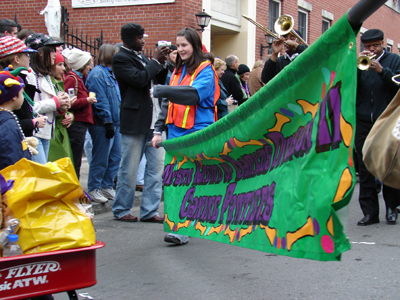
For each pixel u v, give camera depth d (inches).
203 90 155.5
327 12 655.1
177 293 126.3
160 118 176.1
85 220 91.0
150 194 215.0
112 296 125.6
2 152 109.6
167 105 173.3
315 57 79.8
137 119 205.8
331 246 72.1
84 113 217.2
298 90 87.0
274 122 97.3
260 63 320.5
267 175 103.3
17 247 87.3
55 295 127.8
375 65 190.5
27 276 83.0
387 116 90.5
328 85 77.5
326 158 76.2
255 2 503.5
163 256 161.3
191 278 138.0
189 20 412.8
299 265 147.1
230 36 505.4
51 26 415.5
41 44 180.1
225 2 469.7
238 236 112.3
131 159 210.8
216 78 166.1
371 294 122.3
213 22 450.3
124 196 216.5
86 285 88.0
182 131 165.0
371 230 193.0
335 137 73.9
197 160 147.2
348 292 123.9
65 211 90.5
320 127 78.4
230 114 116.5
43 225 87.4
